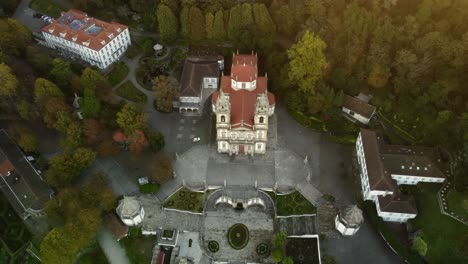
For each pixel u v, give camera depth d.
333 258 123.44
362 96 161.38
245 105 143.38
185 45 187.12
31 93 155.62
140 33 194.00
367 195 132.62
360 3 155.75
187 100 162.12
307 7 164.88
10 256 129.12
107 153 145.12
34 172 142.00
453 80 143.25
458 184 131.12
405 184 137.38
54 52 185.25
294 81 156.50
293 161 147.88
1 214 137.75
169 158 149.50
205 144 154.00
